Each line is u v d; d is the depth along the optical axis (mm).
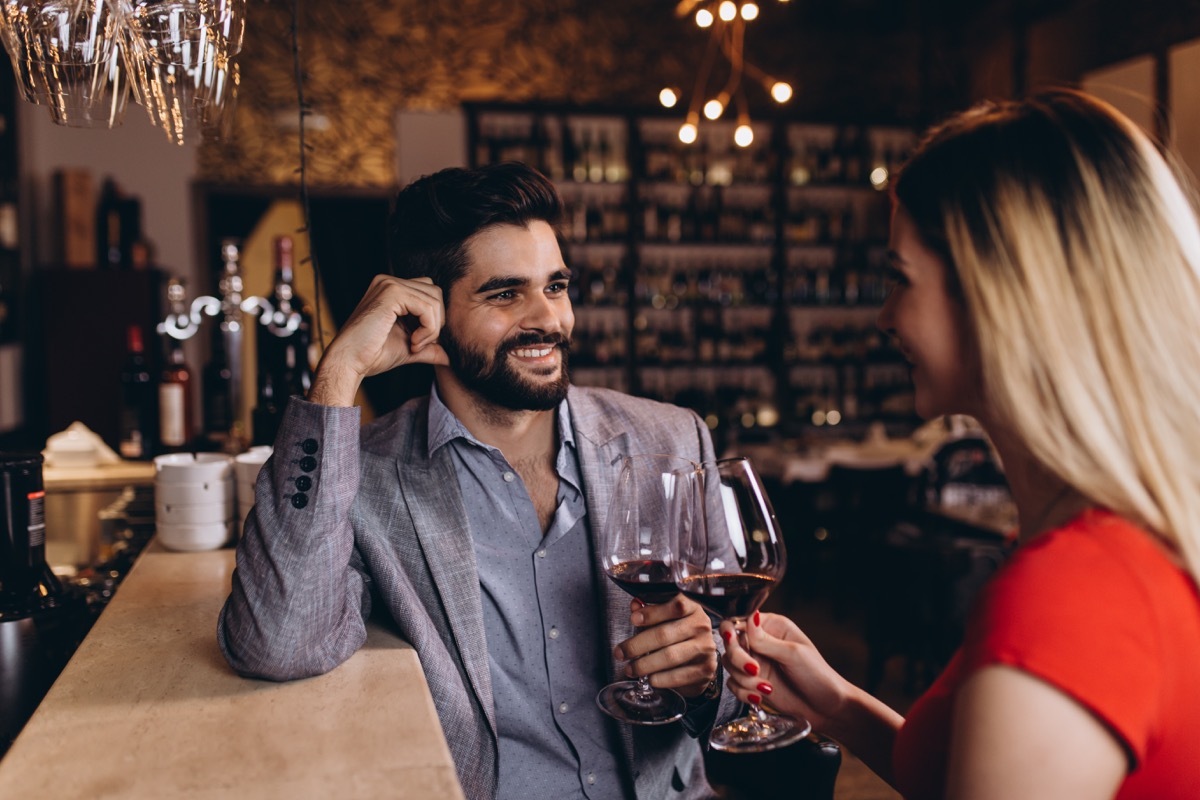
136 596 1417
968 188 860
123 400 2926
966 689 768
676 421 1656
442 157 6852
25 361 5496
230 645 1105
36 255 5723
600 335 7094
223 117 1350
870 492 5051
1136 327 799
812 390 7363
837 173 7352
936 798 894
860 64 7398
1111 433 798
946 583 3617
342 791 809
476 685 1375
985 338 840
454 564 1410
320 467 1146
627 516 1244
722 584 1148
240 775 838
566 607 1487
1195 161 5328
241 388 6879
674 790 1487
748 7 4324
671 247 7176
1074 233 816
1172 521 777
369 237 7566
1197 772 762
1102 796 731
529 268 1431
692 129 4852
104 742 911
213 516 1706
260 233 7508
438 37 6871
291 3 1630
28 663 1299
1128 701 726
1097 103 871
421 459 1493
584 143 7027
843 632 4754
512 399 1459
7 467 1378
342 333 1297
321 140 6691
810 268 7387
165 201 6492
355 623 1216
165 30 1207
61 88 1180
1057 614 747
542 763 1460
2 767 854
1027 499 911
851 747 1168
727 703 1439
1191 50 5328
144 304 5500
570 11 7039
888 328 973
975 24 7184
